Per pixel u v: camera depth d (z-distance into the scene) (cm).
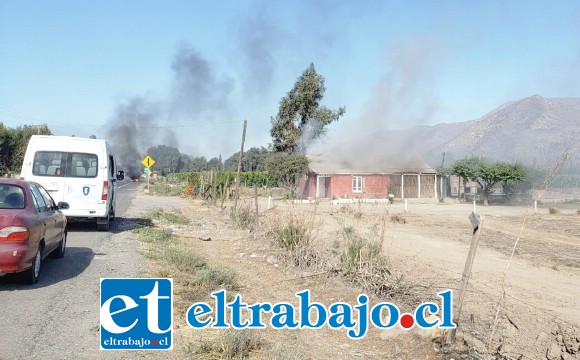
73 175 1509
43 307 741
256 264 1159
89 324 676
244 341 614
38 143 1497
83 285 877
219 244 1497
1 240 795
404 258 1348
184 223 2056
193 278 937
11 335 622
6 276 915
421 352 640
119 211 2517
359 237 1105
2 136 4547
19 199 876
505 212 3494
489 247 1719
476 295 959
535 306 917
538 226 2528
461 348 639
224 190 3136
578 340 727
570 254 1616
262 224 1770
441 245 1698
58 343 604
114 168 1855
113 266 1049
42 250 925
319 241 1291
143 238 1478
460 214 3153
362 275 959
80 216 1522
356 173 3953
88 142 1527
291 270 1078
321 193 4209
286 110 4962
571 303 962
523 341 721
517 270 1291
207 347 608
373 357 630
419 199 4156
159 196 4422
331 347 658
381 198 3984
